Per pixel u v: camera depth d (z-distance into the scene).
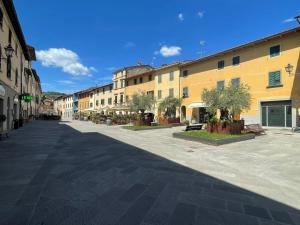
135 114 30.95
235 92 15.63
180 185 5.63
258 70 24.66
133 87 46.19
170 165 7.64
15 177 5.93
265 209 4.43
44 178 5.88
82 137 15.23
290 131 19.52
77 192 4.99
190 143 12.90
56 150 9.94
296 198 5.04
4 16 16.39
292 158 8.92
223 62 28.67
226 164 8.05
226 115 16.25
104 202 4.50
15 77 21.61
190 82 33.81
